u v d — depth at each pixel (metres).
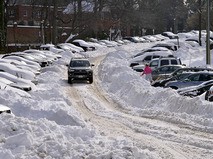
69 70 74.19
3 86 50.59
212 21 163.00
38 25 194.38
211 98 44.56
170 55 95.38
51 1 184.50
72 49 148.75
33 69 85.50
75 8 184.50
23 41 180.75
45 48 139.88
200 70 63.97
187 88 51.22
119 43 194.00
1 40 121.06
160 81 62.38
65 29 199.75
